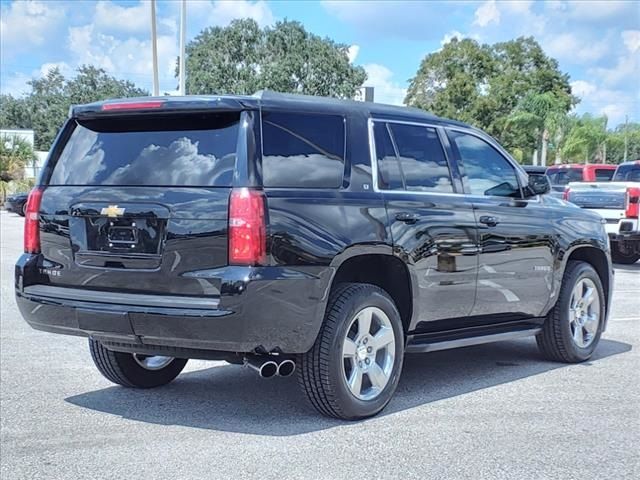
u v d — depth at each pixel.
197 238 4.66
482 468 4.39
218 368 6.88
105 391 6.04
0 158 47.41
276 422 5.23
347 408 5.12
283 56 56.09
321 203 4.95
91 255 5.03
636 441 4.86
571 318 7.01
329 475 4.27
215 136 4.89
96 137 5.34
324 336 4.98
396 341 5.43
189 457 4.55
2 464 4.46
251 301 4.52
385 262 5.45
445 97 54.91
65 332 5.13
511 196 6.60
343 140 5.30
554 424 5.19
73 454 4.62
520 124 53.69
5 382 6.29
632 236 14.16
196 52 56.22
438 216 5.71
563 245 6.85
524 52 57.94
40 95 95.44
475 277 6.00
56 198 5.27
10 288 11.81
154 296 4.79
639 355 7.46
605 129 53.66
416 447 4.72
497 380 6.42
